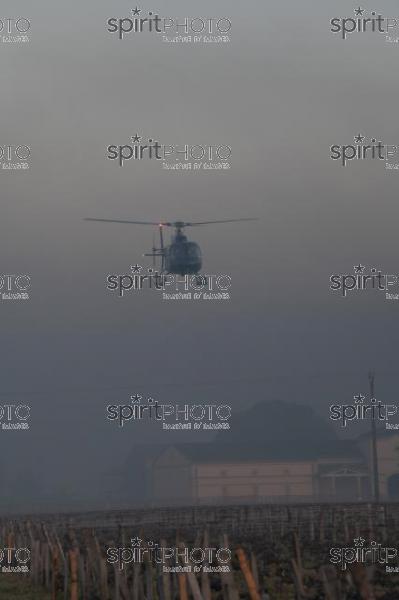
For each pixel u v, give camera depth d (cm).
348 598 8650
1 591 13875
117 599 10612
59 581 13300
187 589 9744
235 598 8412
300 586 9275
